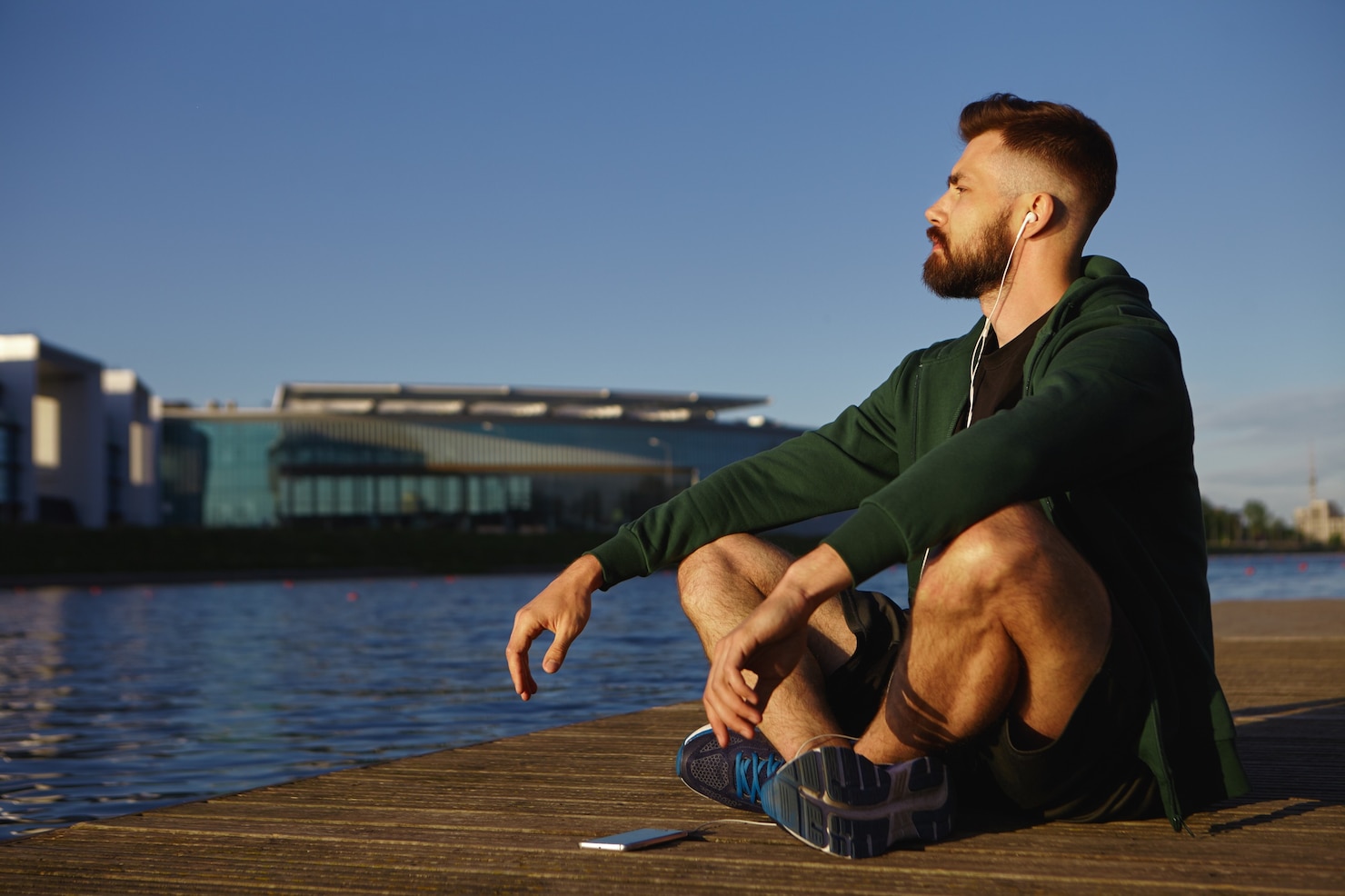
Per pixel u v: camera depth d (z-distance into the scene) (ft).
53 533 125.49
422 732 18.19
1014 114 5.96
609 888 5.33
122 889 5.56
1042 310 6.00
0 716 20.88
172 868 5.91
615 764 9.14
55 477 194.70
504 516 253.44
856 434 6.70
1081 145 5.87
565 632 6.25
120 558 124.47
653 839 6.07
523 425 255.50
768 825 6.52
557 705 21.25
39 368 185.88
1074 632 5.05
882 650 6.14
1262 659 18.58
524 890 5.35
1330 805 6.75
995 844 5.78
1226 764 5.63
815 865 5.55
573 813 7.09
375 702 22.08
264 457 249.75
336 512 249.75
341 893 5.41
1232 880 5.13
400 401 256.52
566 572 6.37
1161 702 5.43
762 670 5.11
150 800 13.21
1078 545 5.43
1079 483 5.14
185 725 19.39
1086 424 4.93
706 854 5.85
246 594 86.99
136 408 240.53
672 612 57.21
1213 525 372.99
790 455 6.66
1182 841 5.81
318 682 26.45
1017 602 4.99
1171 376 5.22
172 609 65.41
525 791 7.93
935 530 4.81
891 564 4.86
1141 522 5.51
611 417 260.01
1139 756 5.52
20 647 38.01
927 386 6.44
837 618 6.26
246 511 248.93
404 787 8.16
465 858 5.98
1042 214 5.88
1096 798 5.85
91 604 71.41
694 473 263.08
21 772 15.05
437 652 35.24
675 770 8.78
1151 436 5.12
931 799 5.71
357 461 250.98
